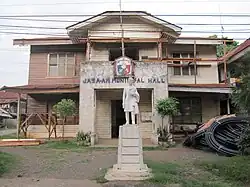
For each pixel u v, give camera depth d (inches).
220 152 538.3
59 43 837.2
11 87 740.7
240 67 370.0
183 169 416.2
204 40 828.6
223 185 331.9
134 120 408.2
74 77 837.8
